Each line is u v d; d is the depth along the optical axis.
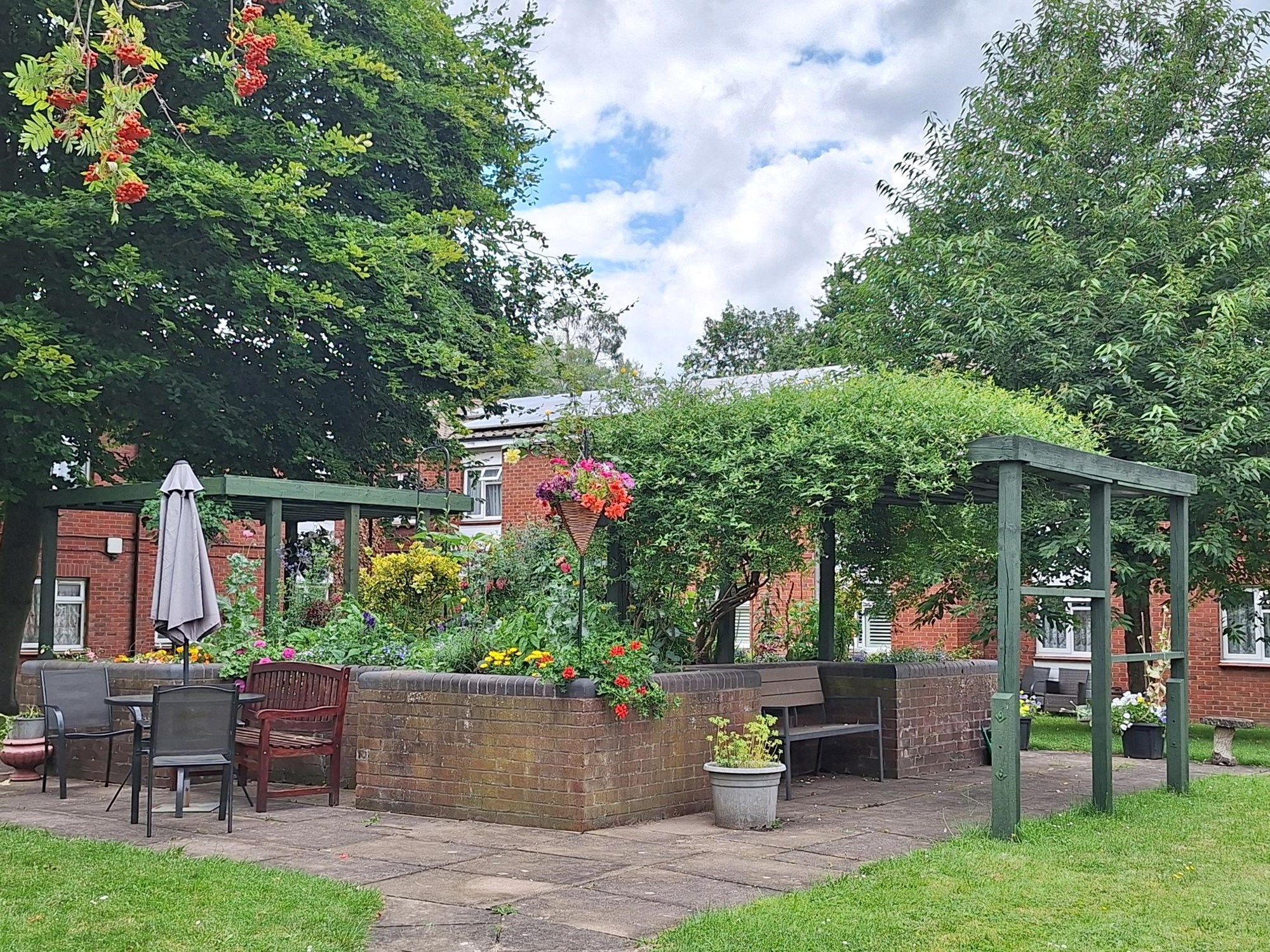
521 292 19.39
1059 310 15.90
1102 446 12.51
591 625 9.27
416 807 8.86
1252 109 17.44
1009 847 7.59
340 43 15.76
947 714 12.14
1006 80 19.30
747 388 10.23
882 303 18.77
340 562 15.51
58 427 13.50
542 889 6.45
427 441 18.69
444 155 17.61
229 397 15.46
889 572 12.70
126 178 5.38
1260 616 17.41
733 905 6.09
